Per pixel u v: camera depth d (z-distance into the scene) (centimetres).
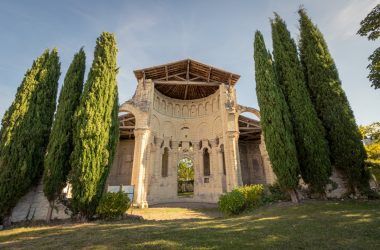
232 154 2320
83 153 1096
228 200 1291
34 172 1227
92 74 1312
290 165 1231
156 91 2819
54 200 1170
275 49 1709
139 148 2206
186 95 3114
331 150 1320
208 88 2997
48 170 1142
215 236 666
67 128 1227
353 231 621
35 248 639
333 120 1317
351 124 1280
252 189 1420
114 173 3033
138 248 568
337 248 503
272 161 1301
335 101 1352
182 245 579
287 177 1224
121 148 3197
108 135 1227
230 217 1174
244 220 955
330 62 1497
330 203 1105
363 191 1180
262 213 1101
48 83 1435
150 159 2481
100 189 1134
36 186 1267
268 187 1543
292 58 1594
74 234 813
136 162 2141
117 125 1330
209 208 1903
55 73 1498
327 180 1230
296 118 1395
